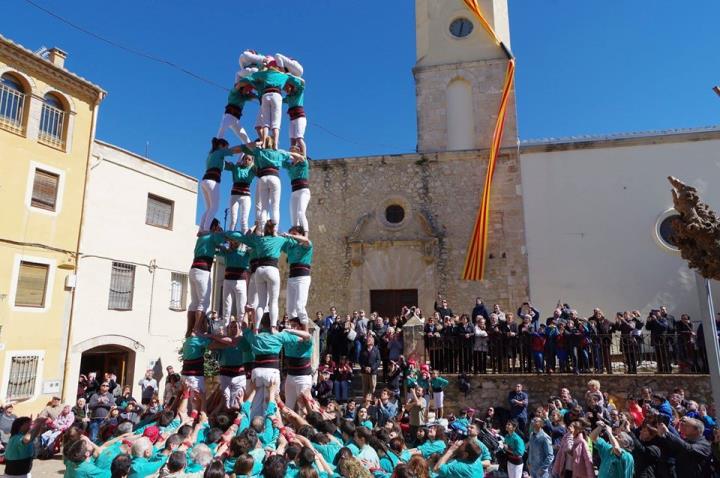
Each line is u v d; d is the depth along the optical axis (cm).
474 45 2067
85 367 1814
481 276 1788
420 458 524
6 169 1462
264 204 784
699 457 610
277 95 818
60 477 1038
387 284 1873
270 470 437
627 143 1798
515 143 1912
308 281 800
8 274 1437
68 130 1636
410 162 1961
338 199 1981
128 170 1834
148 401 1499
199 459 522
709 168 1727
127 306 1788
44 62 1557
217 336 752
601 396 999
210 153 825
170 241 1981
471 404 1313
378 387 1355
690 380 1222
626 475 638
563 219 1802
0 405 1320
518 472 873
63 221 1594
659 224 1731
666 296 1680
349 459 512
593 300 1727
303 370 774
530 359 1338
